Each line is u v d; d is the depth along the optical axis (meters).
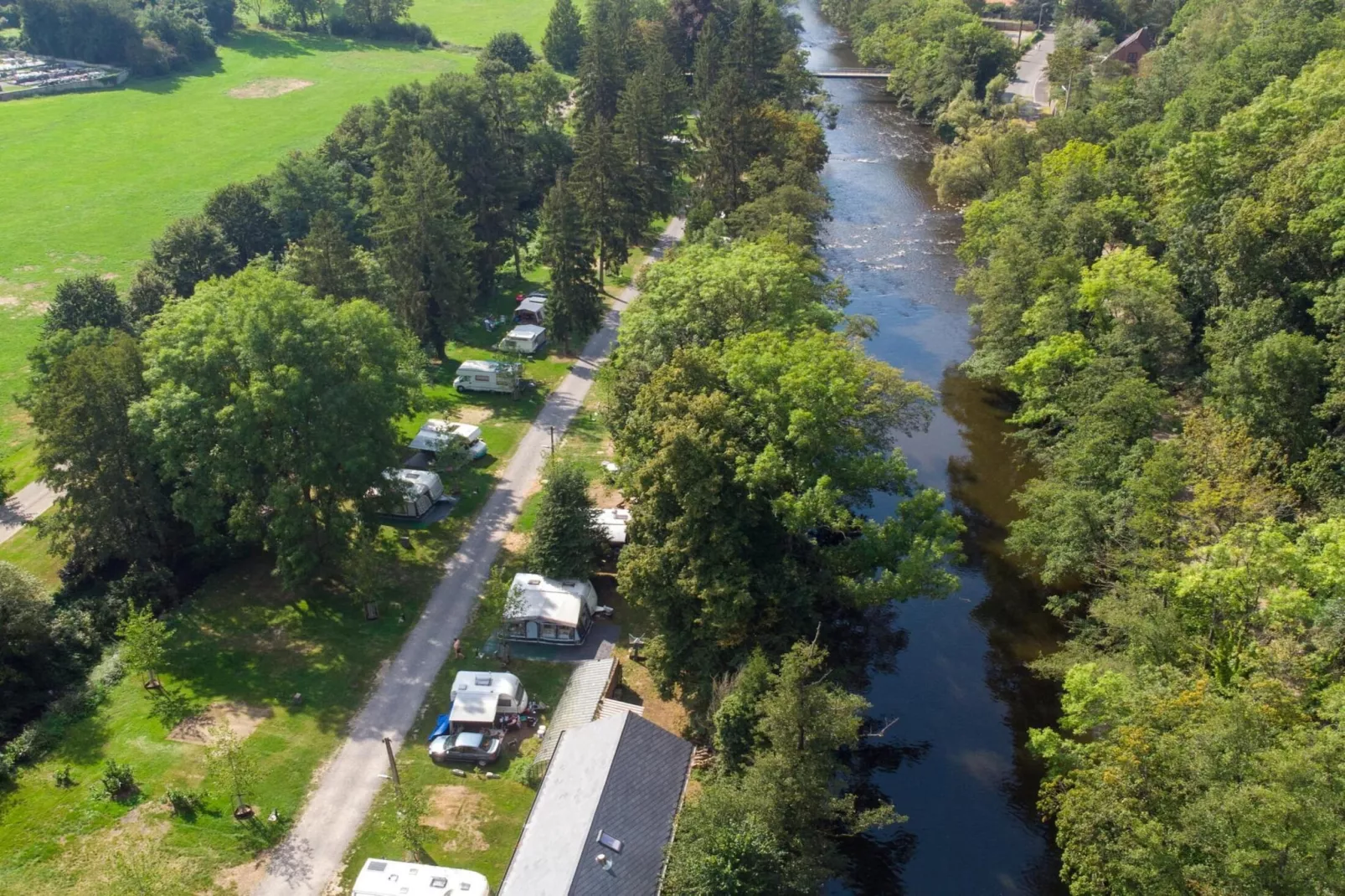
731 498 57.88
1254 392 65.81
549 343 109.88
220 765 49.75
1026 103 173.50
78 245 130.62
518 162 133.75
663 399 62.75
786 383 60.50
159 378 65.62
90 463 64.75
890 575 56.62
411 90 131.12
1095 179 100.00
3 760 53.19
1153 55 156.38
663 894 42.94
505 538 75.31
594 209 116.56
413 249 98.00
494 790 53.28
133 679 60.41
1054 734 49.66
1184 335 77.06
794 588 58.25
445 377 101.44
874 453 63.53
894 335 109.44
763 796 44.41
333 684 60.59
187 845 48.81
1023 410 85.56
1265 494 56.38
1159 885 37.34
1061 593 72.56
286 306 66.56
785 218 102.31
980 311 96.88
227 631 65.06
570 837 43.88
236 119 185.38
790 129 136.75
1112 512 62.34
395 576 70.62
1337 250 67.56
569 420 93.75
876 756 59.38
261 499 66.88
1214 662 48.62
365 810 51.75
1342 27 109.12
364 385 67.69
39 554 72.69
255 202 113.88
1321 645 47.16
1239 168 82.56
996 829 54.78
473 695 57.12
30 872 46.94
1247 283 76.31
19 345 104.69
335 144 133.25
